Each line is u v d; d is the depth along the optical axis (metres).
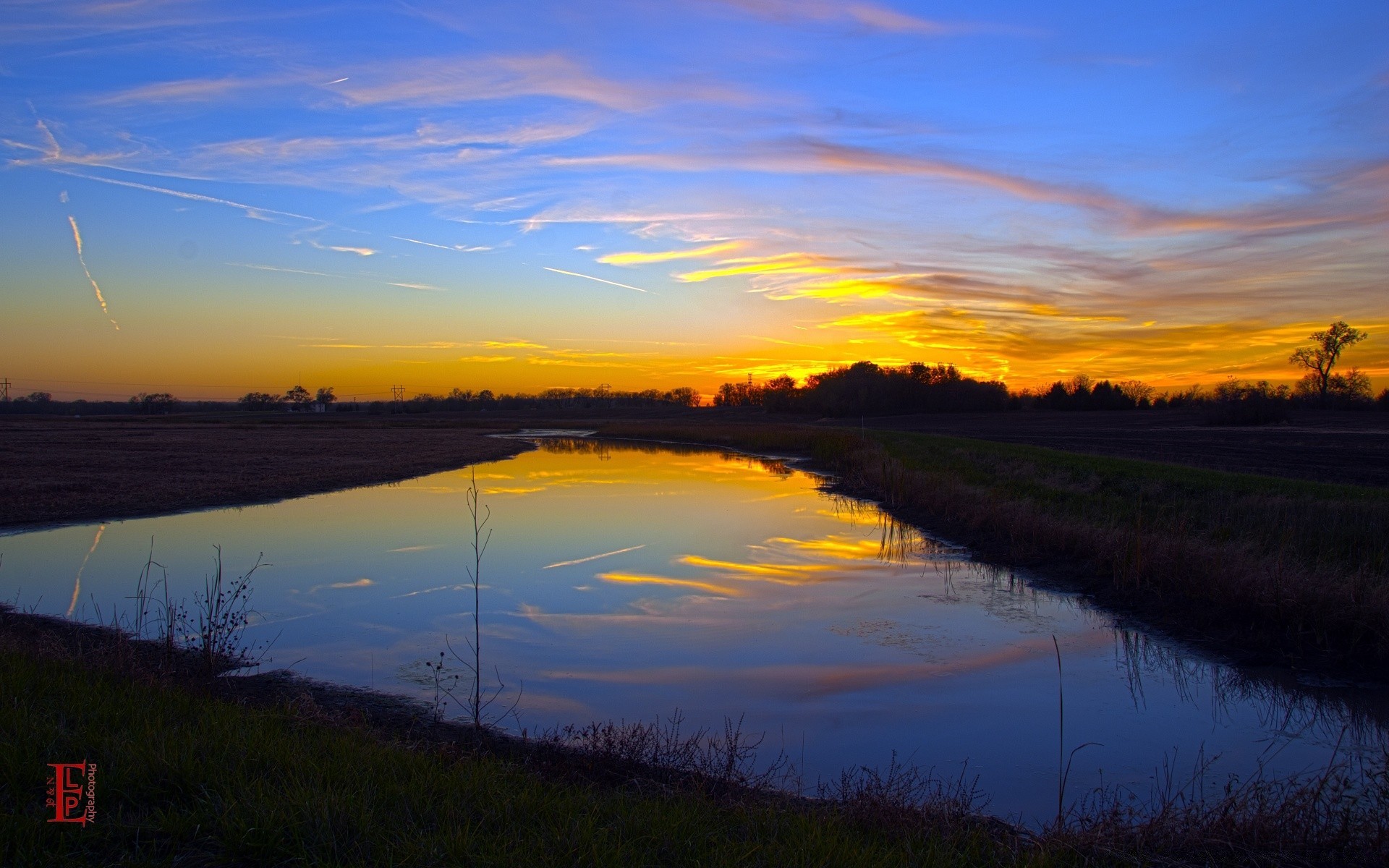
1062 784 5.05
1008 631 10.83
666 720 7.63
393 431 73.19
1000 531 17.12
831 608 11.88
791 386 128.50
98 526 18.59
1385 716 8.02
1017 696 8.45
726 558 15.44
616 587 12.95
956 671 9.19
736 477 33.06
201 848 3.86
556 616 11.27
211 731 5.25
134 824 3.97
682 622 11.02
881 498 24.80
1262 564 11.02
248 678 8.43
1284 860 4.54
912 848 4.36
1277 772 6.64
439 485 28.59
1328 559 11.64
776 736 7.33
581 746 6.62
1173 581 11.89
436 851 3.79
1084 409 105.25
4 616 10.62
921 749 7.09
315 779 4.54
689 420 115.94
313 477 28.97
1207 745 7.27
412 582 13.09
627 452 51.91
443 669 8.92
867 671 9.12
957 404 107.88
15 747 4.61
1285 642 9.96
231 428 73.44
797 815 4.83
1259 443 44.03
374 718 7.28
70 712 5.46
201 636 9.21
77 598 11.78
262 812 4.04
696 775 5.85
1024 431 63.38
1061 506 18.84
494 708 7.76
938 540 17.83
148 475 28.94
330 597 12.05
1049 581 13.72
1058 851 4.48
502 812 4.41
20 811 4.04
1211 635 10.48
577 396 173.12
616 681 8.73
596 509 22.30
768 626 10.86
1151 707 8.19
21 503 20.97
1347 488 17.47
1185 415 87.00
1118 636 10.67
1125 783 6.45
